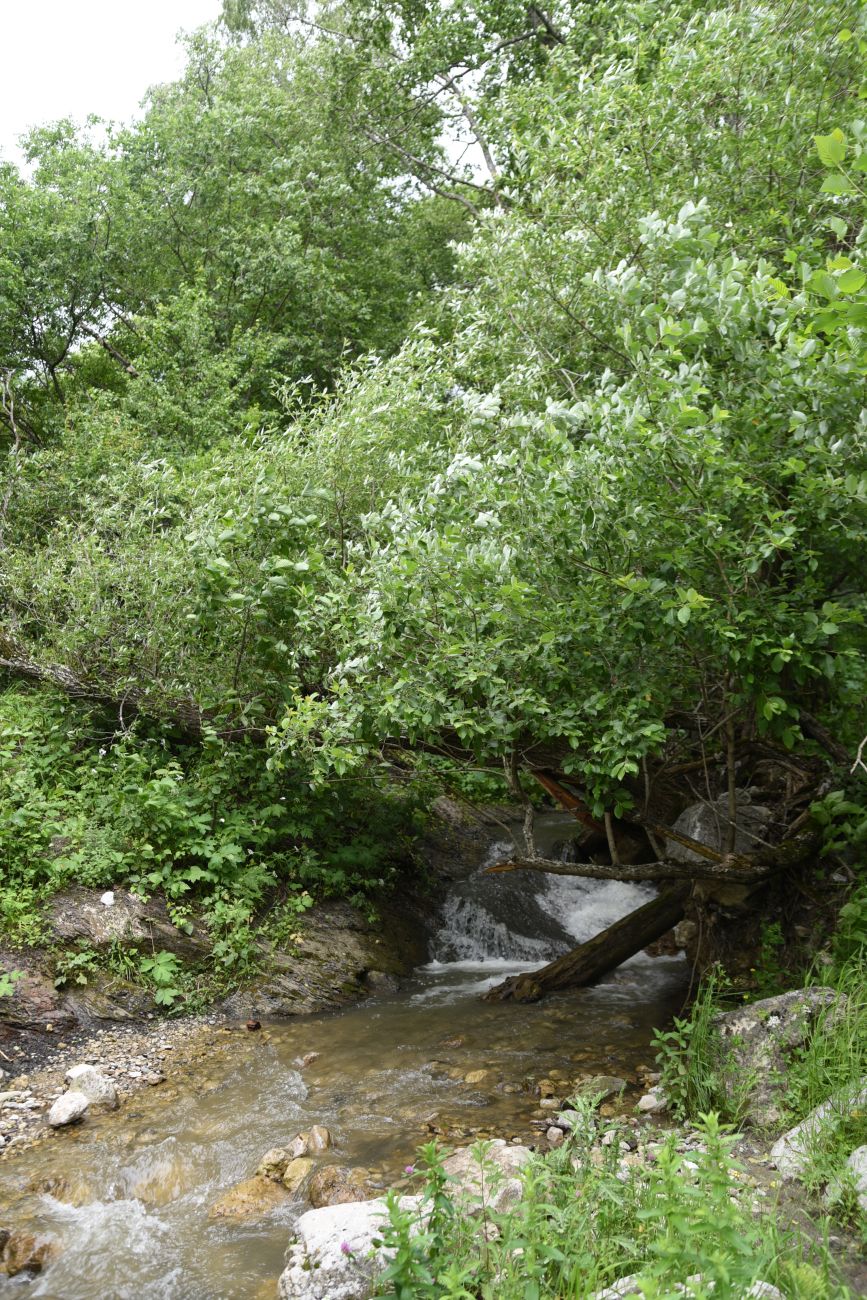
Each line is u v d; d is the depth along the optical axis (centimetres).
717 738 747
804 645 547
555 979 820
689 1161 380
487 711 610
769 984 637
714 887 733
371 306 2070
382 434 894
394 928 941
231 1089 634
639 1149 456
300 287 1883
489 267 927
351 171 2031
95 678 955
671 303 573
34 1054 678
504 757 673
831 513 539
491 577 597
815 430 528
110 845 822
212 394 1642
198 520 901
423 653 633
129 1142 562
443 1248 339
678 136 829
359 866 965
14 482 1298
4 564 1065
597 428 566
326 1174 489
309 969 823
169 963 771
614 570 571
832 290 402
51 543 1084
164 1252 453
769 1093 493
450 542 598
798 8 823
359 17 1855
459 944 981
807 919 671
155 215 1916
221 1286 422
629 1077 604
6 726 946
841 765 665
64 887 792
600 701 580
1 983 695
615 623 575
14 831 799
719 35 807
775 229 805
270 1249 449
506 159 1129
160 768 904
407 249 2239
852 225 752
